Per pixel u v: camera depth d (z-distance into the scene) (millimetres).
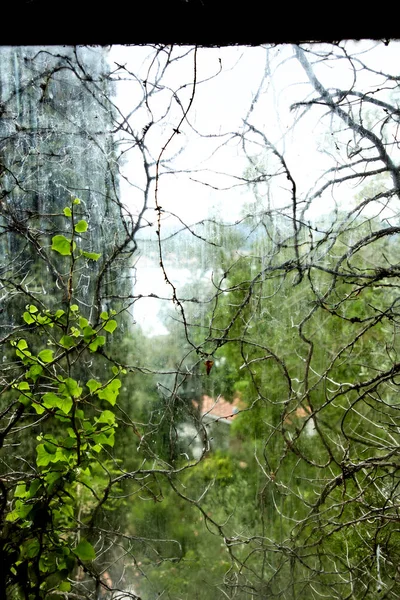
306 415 2338
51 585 1688
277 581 2117
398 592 1919
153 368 2205
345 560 2070
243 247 2113
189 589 2127
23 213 1893
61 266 2047
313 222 2006
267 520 2260
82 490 2107
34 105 1857
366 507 1837
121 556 2025
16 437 2045
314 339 2379
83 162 1945
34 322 1626
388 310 1808
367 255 2199
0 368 1957
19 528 1509
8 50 1724
